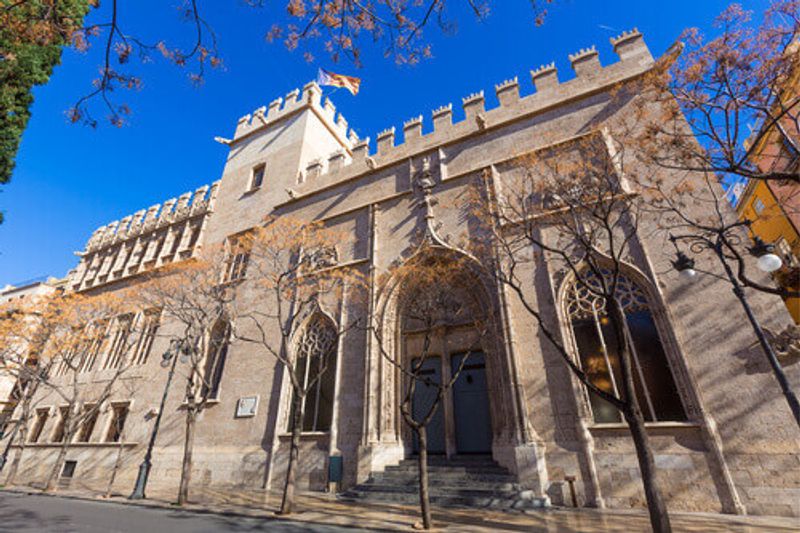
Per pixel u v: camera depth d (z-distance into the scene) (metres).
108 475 20.80
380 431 15.31
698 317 12.12
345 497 13.38
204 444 18.92
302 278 19.66
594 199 11.78
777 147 14.90
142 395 22.45
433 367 16.77
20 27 5.70
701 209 13.31
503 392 13.84
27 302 24.41
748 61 8.70
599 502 11.12
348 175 23.23
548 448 12.41
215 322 22.05
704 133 9.30
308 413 17.62
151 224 31.34
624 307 13.43
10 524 9.62
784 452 9.98
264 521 9.93
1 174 11.45
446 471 13.36
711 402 11.15
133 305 25.44
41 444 24.72
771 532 7.98
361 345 17.27
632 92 16.33
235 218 26.53
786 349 10.73
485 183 17.59
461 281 16.83
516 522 9.34
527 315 14.49
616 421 12.31
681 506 10.50
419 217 18.94
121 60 5.29
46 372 22.34
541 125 18.25
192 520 10.15
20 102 11.80
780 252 19.41
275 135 29.09
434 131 21.72
